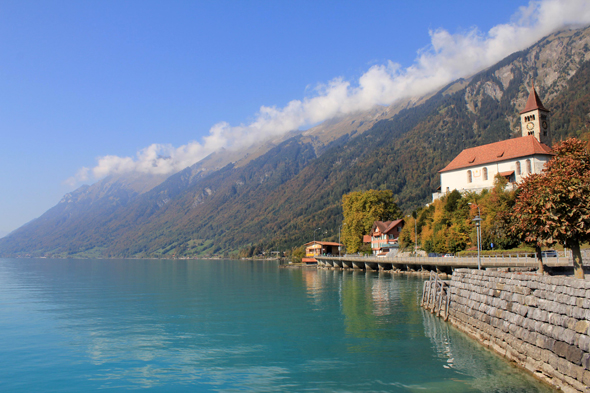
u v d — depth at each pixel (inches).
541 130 4911.4
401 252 5032.0
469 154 4756.4
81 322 1827.0
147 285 3745.1
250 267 7691.9
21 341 1477.6
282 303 2341.3
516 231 1545.3
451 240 3730.3
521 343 1010.7
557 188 1293.1
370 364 1126.4
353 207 6205.7
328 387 970.1
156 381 1047.0
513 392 866.8
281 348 1321.4
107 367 1166.3
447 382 962.1
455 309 1568.7
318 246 7628.0
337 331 1545.3
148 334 1562.5
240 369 1121.4
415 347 1275.8
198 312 2057.1
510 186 4025.6
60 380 1069.8
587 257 2230.6
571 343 804.6
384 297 2433.6
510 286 1120.8
